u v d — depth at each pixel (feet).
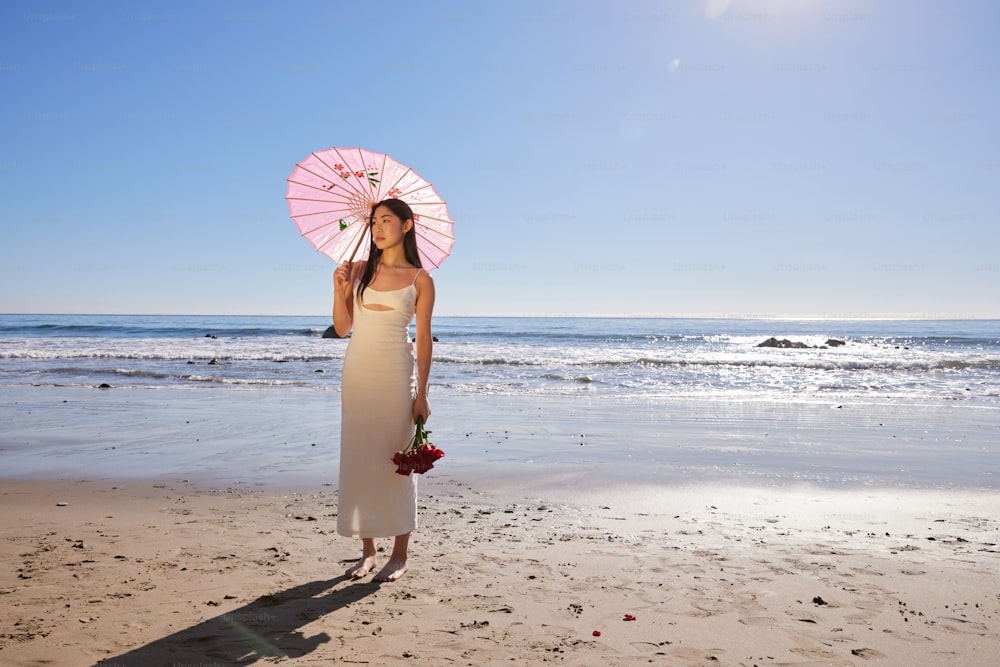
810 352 97.19
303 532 14.03
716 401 42.11
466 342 122.31
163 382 51.62
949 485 19.36
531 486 19.12
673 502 17.31
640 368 69.00
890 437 28.17
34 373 56.85
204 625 9.14
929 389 50.88
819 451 24.82
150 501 16.88
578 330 197.88
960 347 115.03
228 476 20.03
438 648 8.54
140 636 8.74
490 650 8.50
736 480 19.93
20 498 17.12
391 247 11.53
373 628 9.14
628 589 10.83
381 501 11.16
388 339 11.19
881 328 252.42
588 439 27.43
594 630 9.18
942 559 12.58
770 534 14.32
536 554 12.74
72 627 8.97
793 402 41.68
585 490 18.62
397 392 11.19
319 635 8.88
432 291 11.54
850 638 9.02
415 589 10.73
